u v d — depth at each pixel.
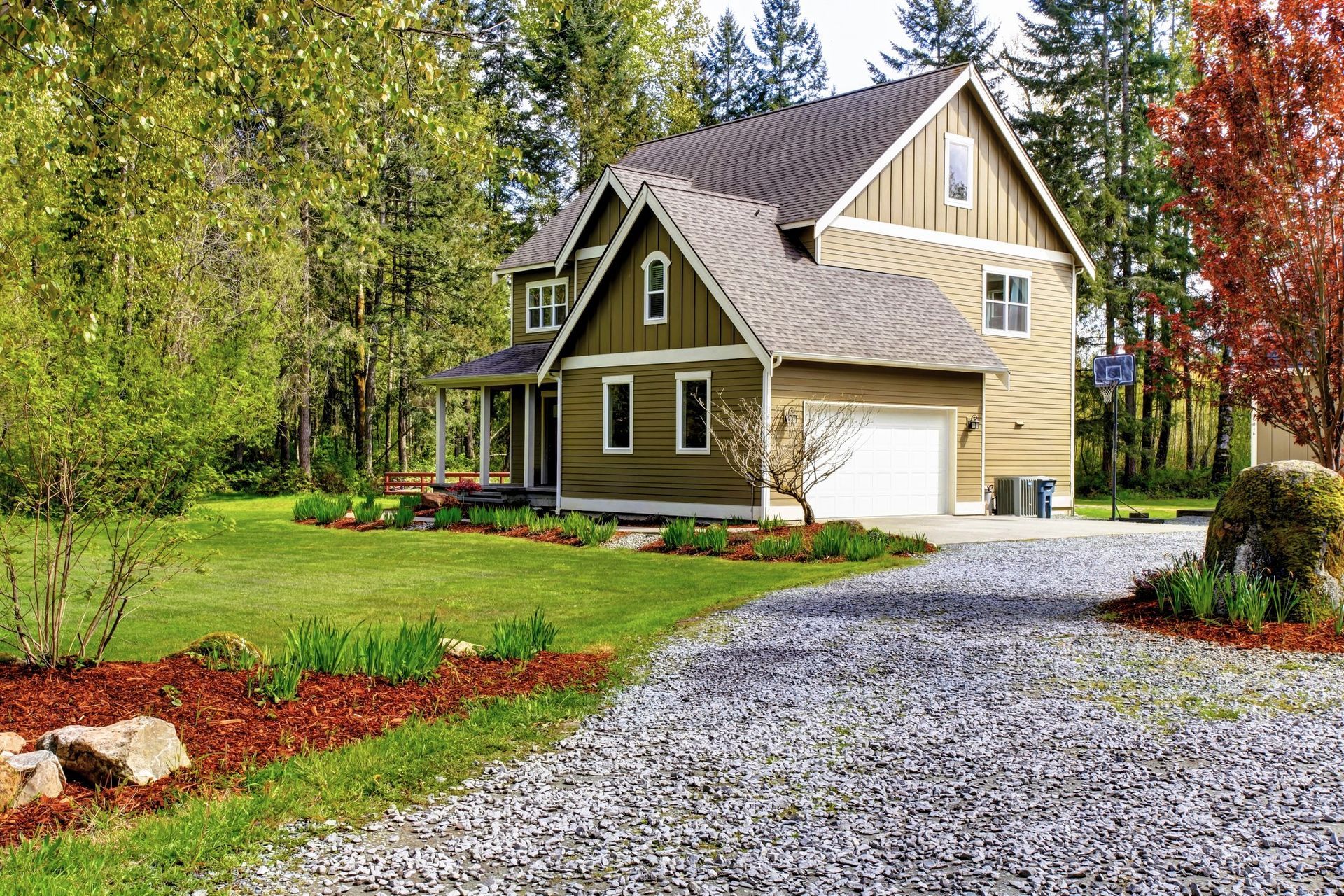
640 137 47.22
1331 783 5.45
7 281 10.54
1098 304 36.91
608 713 6.87
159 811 5.06
